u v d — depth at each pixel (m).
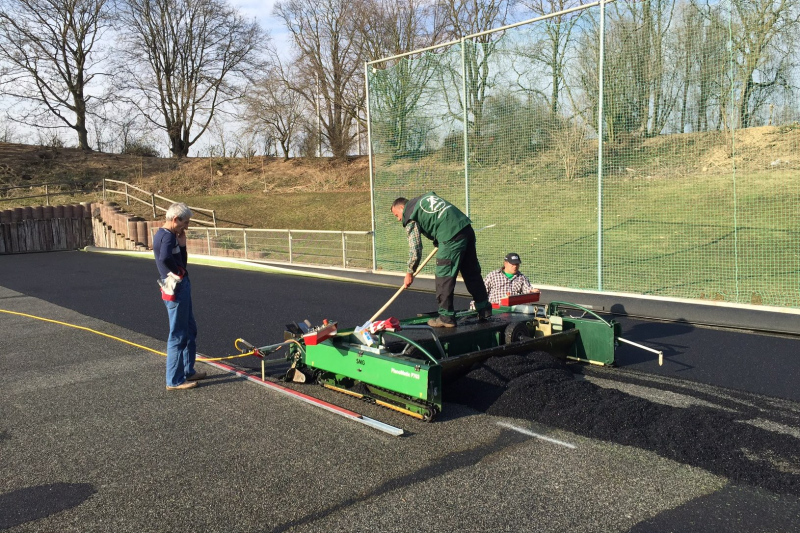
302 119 33.50
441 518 3.12
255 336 7.62
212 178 30.03
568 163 10.99
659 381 5.45
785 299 8.41
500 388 4.78
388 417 4.64
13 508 3.32
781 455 3.75
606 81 9.90
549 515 3.14
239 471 3.73
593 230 12.63
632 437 4.06
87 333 8.02
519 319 5.95
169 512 3.25
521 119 10.94
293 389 5.38
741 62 8.88
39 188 28.05
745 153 10.13
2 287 13.10
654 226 12.38
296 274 14.23
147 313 9.42
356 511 3.21
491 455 3.90
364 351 4.76
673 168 10.45
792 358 6.10
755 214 11.86
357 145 34.38
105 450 4.11
